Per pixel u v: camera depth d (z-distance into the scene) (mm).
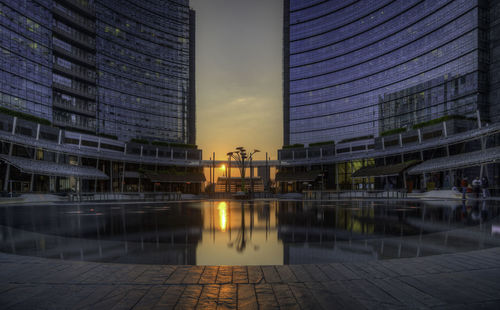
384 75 79000
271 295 3395
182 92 95750
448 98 60250
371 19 84062
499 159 28172
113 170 60250
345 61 90250
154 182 66625
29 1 54938
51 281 3922
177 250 6328
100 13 74188
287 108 101000
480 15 54906
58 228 10016
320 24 97500
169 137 90500
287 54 103312
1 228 10109
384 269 4449
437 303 3139
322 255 5758
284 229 9562
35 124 44469
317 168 72500
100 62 73812
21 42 52938
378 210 17125
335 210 17859
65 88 63906
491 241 7129
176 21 96812
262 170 104688
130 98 81688
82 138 54219
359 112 85000
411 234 8289
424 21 68125
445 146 38875
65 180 50375
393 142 52969
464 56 57062
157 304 3135
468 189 31047
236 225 10695
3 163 37562
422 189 39094
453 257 5160
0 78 48594
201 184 77562
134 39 84312
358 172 54469
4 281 3926
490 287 3646
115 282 3873
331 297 3330
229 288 3633
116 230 9500
